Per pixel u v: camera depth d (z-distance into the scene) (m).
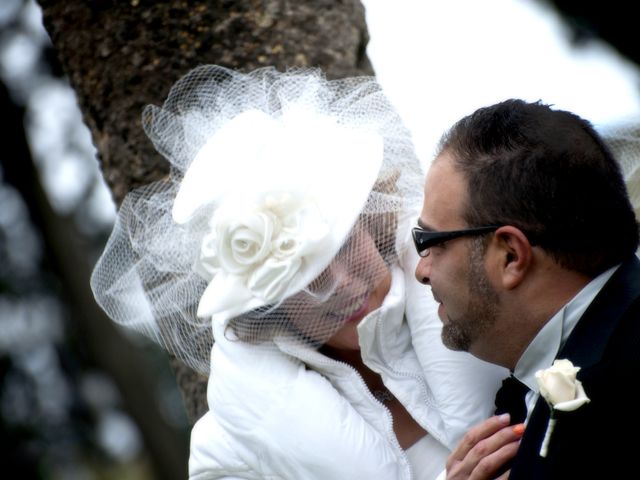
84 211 23.14
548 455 4.85
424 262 5.52
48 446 24.67
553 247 5.09
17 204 23.12
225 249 5.64
